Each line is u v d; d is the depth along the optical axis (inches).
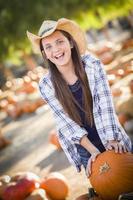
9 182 294.2
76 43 205.6
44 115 685.9
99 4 1087.0
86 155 211.9
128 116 419.2
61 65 202.4
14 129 676.1
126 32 1758.1
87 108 203.2
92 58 206.7
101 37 1827.0
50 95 209.2
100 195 207.0
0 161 499.8
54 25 203.2
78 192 290.8
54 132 447.5
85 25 1051.9
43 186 283.1
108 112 202.2
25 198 265.9
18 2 888.9
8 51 906.7
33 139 549.3
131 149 213.2
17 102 832.3
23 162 450.9
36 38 203.8
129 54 941.8
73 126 206.5
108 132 202.8
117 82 661.3
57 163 392.5
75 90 203.9
